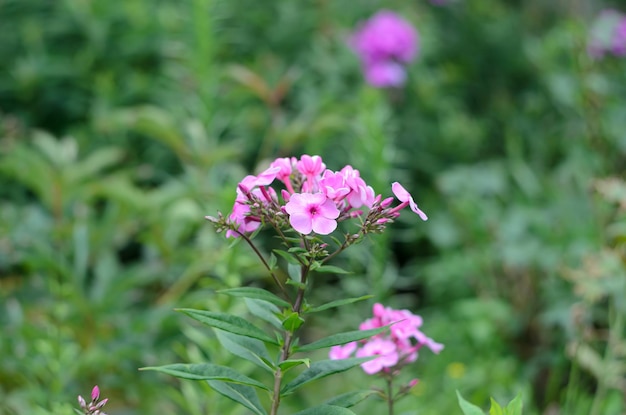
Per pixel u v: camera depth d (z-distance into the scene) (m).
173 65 1.90
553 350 1.51
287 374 1.26
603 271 1.26
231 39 2.03
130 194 1.45
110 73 1.89
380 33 2.03
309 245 0.84
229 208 1.20
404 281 1.48
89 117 1.94
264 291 0.83
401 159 1.92
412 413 0.95
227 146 1.55
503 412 0.88
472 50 2.52
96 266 1.46
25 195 1.83
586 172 1.73
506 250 1.59
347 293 1.43
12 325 1.22
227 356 1.11
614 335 1.26
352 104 1.74
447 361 1.52
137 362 1.26
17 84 1.90
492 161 2.06
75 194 1.50
